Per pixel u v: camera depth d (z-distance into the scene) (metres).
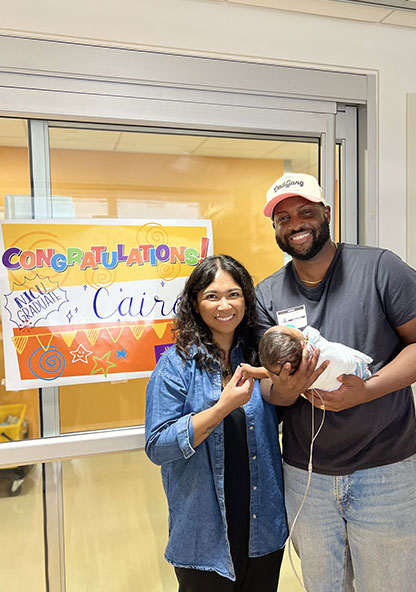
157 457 1.23
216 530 1.26
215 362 1.32
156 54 1.53
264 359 1.11
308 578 1.41
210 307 1.30
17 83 1.44
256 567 1.30
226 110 1.62
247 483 1.29
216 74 1.59
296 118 1.69
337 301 1.31
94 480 1.62
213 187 1.69
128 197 1.61
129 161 1.61
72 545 1.62
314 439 1.33
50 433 1.56
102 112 1.51
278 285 1.42
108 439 1.57
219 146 1.68
